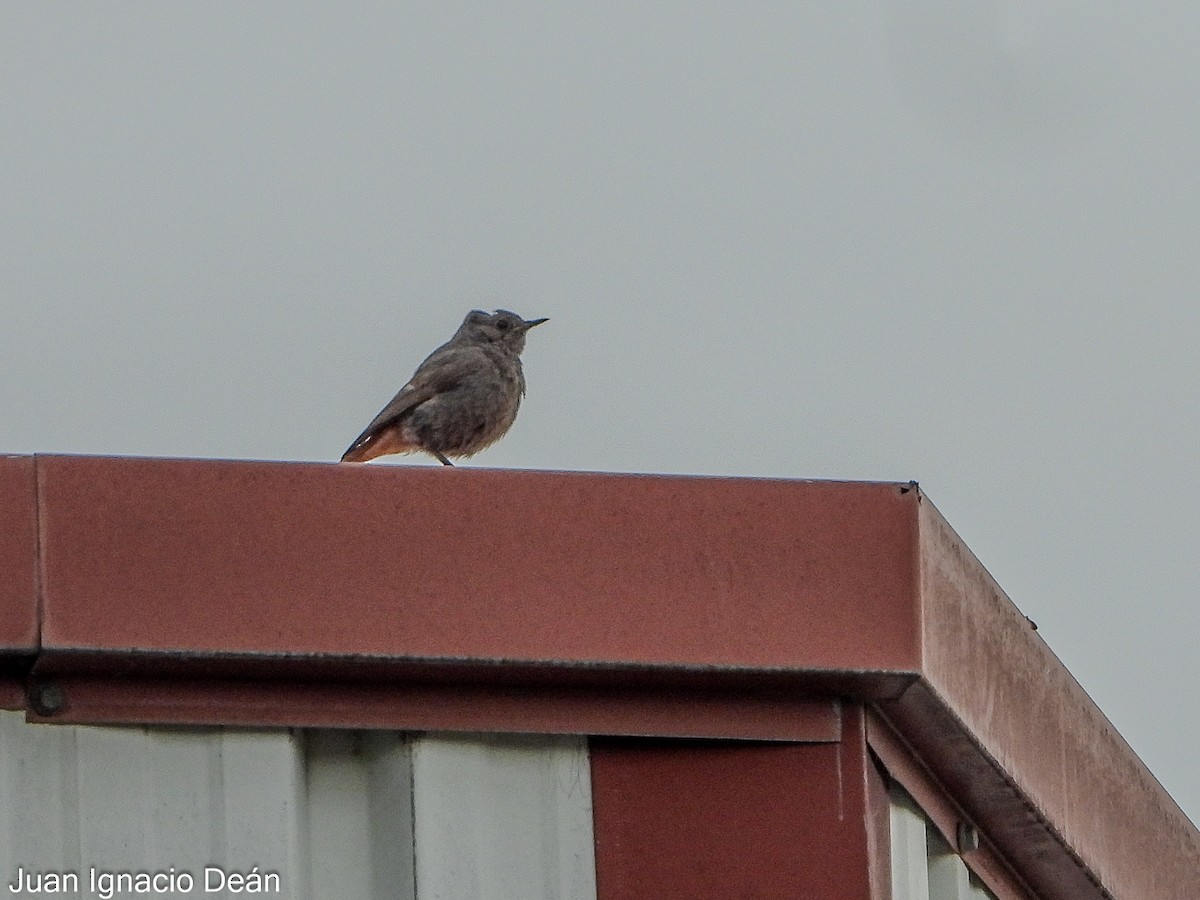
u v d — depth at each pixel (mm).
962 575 13844
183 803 12062
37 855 11789
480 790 12602
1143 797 16281
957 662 13586
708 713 12977
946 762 14180
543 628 12414
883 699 13180
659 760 13023
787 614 12789
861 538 13000
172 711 12125
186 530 12055
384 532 12320
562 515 12602
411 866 12258
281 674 12188
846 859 12812
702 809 12938
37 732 11969
